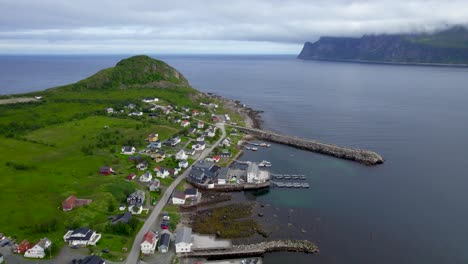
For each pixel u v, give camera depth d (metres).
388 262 101.88
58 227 108.75
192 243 106.75
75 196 127.06
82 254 97.50
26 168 146.62
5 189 127.75
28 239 101.69
